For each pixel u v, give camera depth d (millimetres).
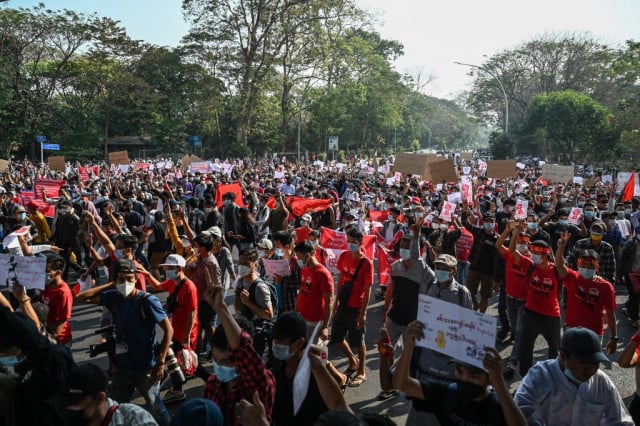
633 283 8008
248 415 3033
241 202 14898
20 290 5148
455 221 10031
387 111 68938
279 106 63375
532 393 3844
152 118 60125
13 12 50688
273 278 7234
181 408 2854
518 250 7707
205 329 7043
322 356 3346
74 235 11680
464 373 3180
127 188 19188
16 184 21234
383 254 9039
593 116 48906
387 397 6410
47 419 3426
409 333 3318
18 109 53438
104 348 5258
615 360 7891
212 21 50500
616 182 20953
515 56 65688
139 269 6535
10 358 3934
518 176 30688
